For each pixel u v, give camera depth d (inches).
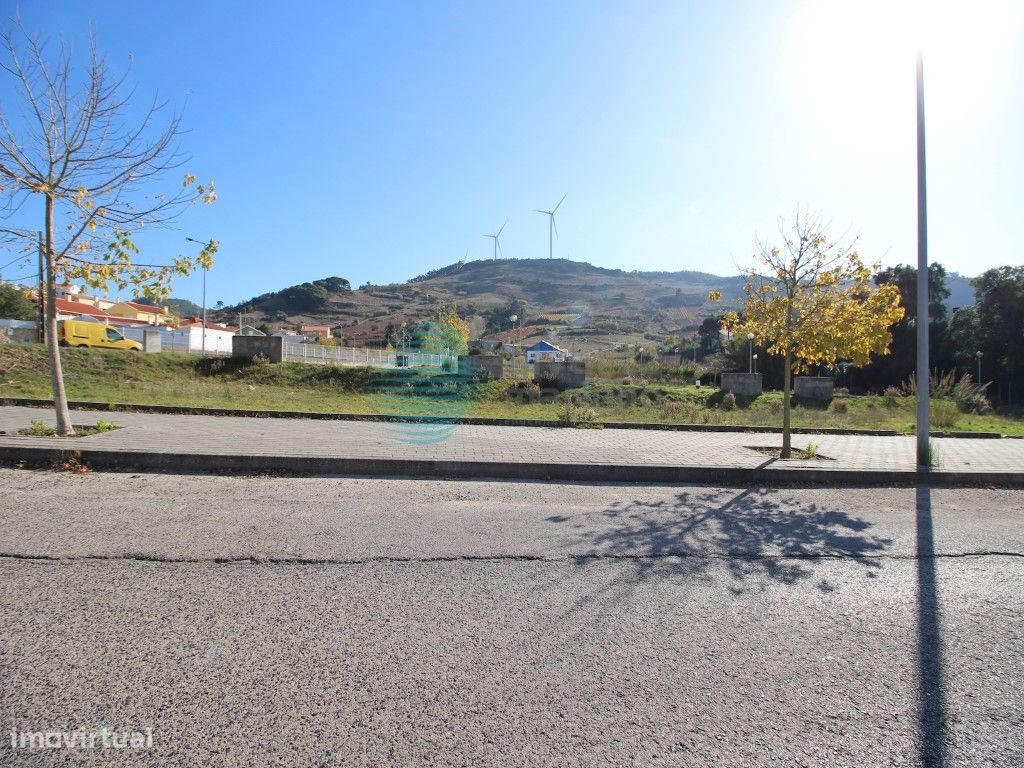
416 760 90.2
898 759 95.4
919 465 371.6
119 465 292.0
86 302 2245.3
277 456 301.4
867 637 137.6
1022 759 96.3
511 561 178.5
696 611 148.2
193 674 110.9
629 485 310.7
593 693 110.0
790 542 211.3
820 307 405.1
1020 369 1456.7
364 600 146.6
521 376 999.6
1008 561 197.9
